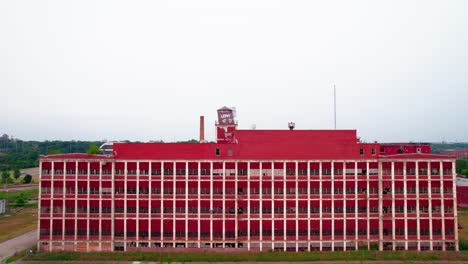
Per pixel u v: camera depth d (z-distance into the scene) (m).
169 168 111.94
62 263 101.88
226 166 112.12
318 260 104.81
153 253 107.44
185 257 105.25
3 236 132.75
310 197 111.88
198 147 112.25
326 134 113.62
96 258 104.56
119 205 111.31
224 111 136.88
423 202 111.81
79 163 111.12
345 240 111.75
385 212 112.00
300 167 112.50
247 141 112.81
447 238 111.56
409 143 125.81
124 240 110.94
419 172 112.00
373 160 112.31
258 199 111.75
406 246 111.38
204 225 111.44
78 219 110.69
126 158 111.38
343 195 112.19
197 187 111.81
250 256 106.19
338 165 112.62
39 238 110.44
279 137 113.12
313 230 111.81
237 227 111.25
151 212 111.38
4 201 176.75
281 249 111.44
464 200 193.50
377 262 103.31
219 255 106.56
